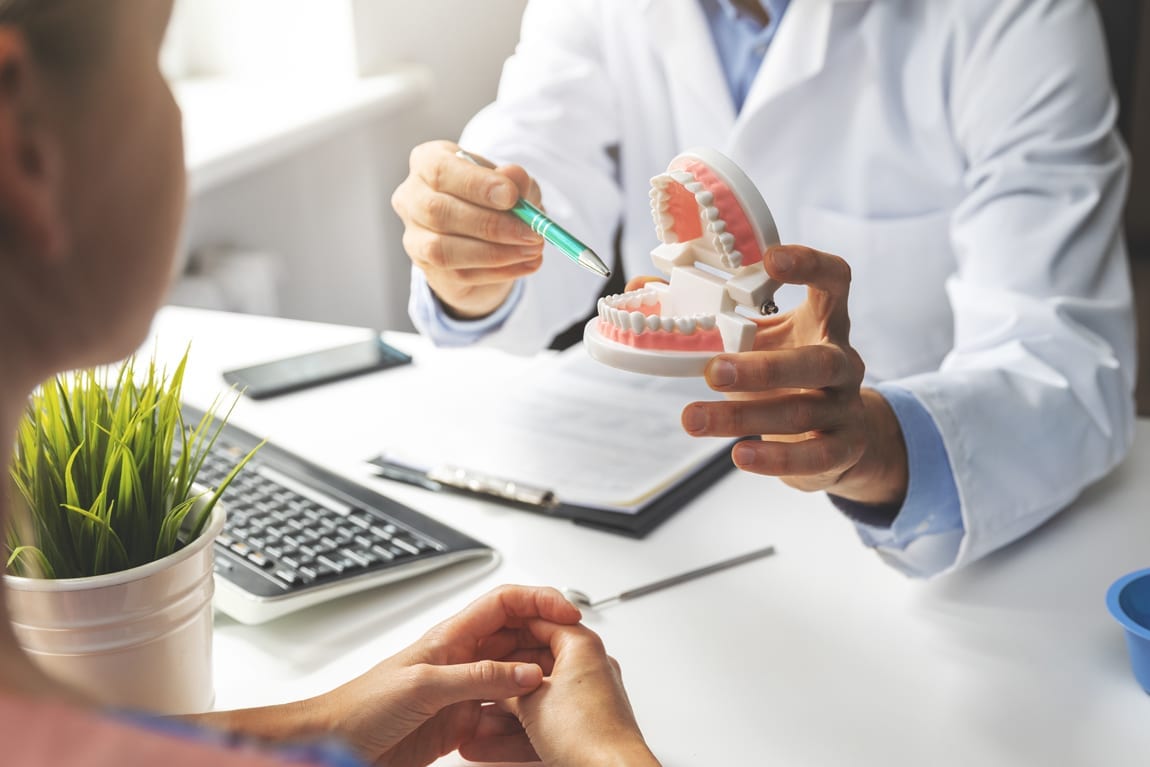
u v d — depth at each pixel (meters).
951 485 0.89
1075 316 1.10
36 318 0.36
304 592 0.80
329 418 1.15
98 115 0.35
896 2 1.32
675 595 0.85
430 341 1.23
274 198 2.25
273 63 2.27
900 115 1.34
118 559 0.66
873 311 1.41
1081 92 1.22
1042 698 0.73
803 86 1.35
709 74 1.39
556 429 1.10
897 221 1.37
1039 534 0.95
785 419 0.75
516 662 0.72
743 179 0.69
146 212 0.37
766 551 0.91
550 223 0.91
